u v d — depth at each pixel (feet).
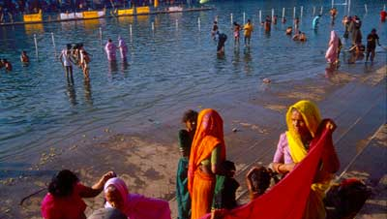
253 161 23.98
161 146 27.32
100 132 31.63
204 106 37.73
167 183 21.76
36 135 32.86
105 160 25.36
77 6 217.97
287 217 11.43
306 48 75.00
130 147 27.37
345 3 202.69
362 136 26.40
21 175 23.90
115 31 119.34
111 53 68.33
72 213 12.11
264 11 177.78
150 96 44.14
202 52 75.25
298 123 11.45
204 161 12.78
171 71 58.44
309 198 12.01
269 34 98.37
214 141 12.57
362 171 19.76
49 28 134.92
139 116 35.88
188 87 47.78
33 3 201.98
